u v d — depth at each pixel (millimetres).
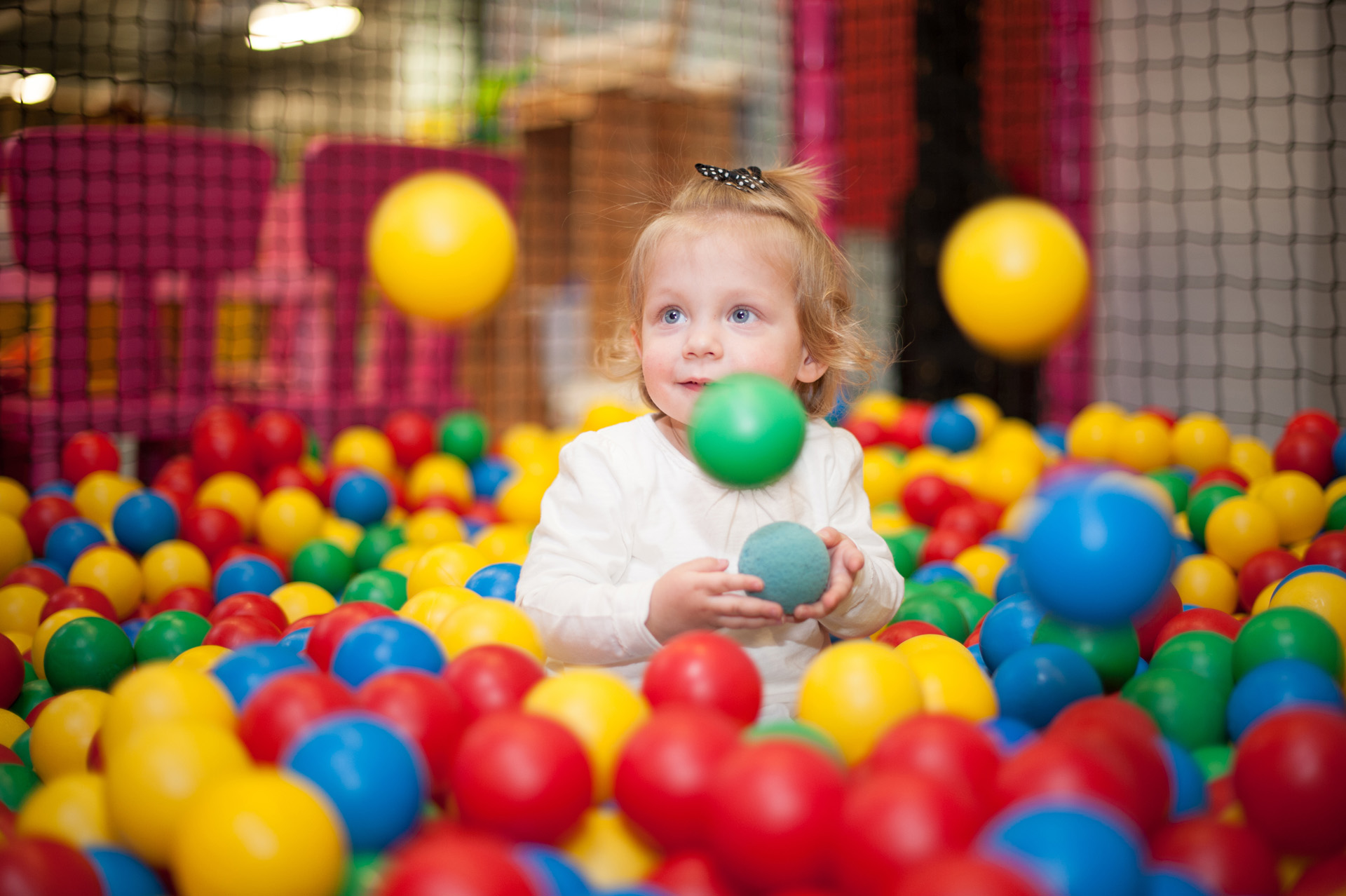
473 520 2723
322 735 923
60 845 877
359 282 3820
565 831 951
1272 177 4578
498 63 6133
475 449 3057
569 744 960
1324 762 949
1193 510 2230
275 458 2854
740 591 1341
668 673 1156
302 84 6586
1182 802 1050
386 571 2021
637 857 981
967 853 809
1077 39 4609
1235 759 1045
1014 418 4129
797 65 4770
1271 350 4660
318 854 816
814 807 860
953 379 4047
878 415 3480
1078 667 1354
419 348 4184
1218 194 4285
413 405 3898
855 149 4723
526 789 918
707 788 936
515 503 2559
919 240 4020
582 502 1545
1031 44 4590
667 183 2256
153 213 3375
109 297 3758
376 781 895
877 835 820
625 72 5320
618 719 1083
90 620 1615
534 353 5566
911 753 961
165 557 2158
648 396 1747
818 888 882
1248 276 4695
